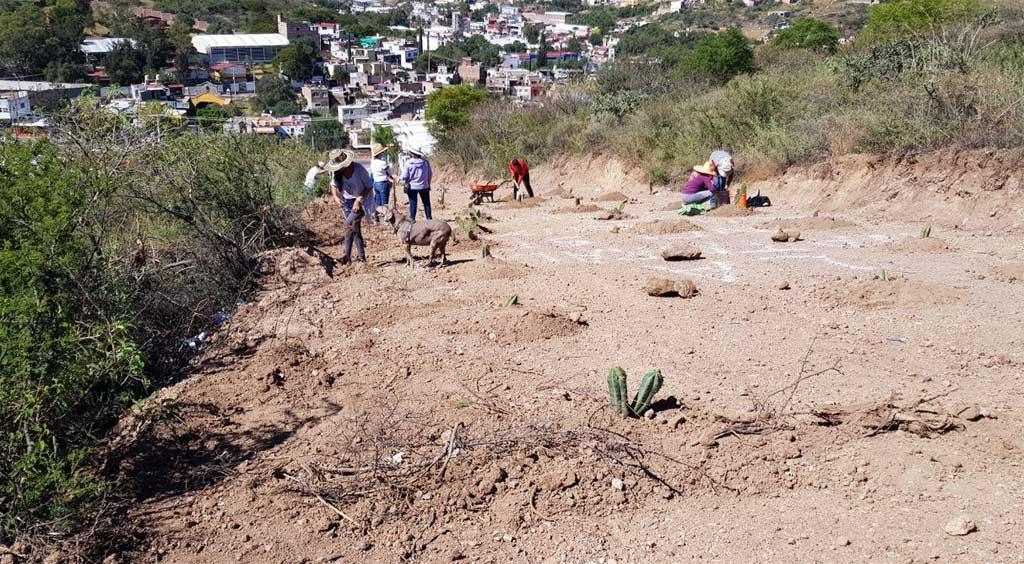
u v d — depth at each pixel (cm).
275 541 412
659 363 581
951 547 361
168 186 945
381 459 471
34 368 477
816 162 1435
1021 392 495
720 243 1013
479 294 796
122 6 12594
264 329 734
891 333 623
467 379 573
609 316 699
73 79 7362
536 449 465
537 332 655
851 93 1596
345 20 18650
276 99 9656
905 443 446
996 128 1162
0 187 627
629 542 393
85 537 417
